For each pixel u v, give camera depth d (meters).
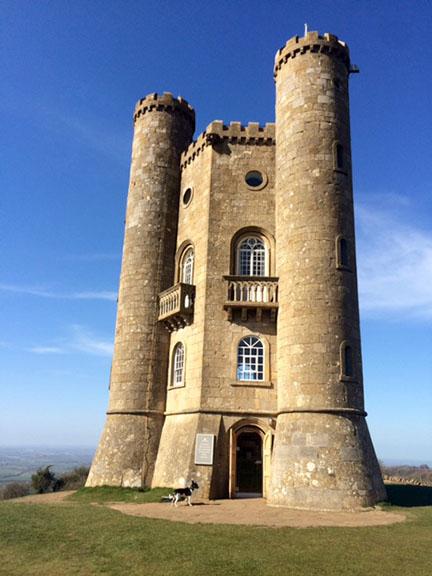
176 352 30.98
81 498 26.73
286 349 25.55
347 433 23.36
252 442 30.89
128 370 31.14
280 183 28.53
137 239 33.50
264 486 25.86
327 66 29.02
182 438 27.22
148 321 31.83
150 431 29.97
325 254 25.86
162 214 33.78
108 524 17.12
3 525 17.11
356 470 22.61
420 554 13.38
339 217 26.67
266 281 27.69
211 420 26.41
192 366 28.42
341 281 25.64
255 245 29.69
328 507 21.55
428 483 38.34
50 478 49.75
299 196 27.00
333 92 28.70
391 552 13.54
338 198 26.95
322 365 24.25
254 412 26.59
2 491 65.25
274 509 21.62
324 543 14.45
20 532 15.95
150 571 11.70
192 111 37.22
